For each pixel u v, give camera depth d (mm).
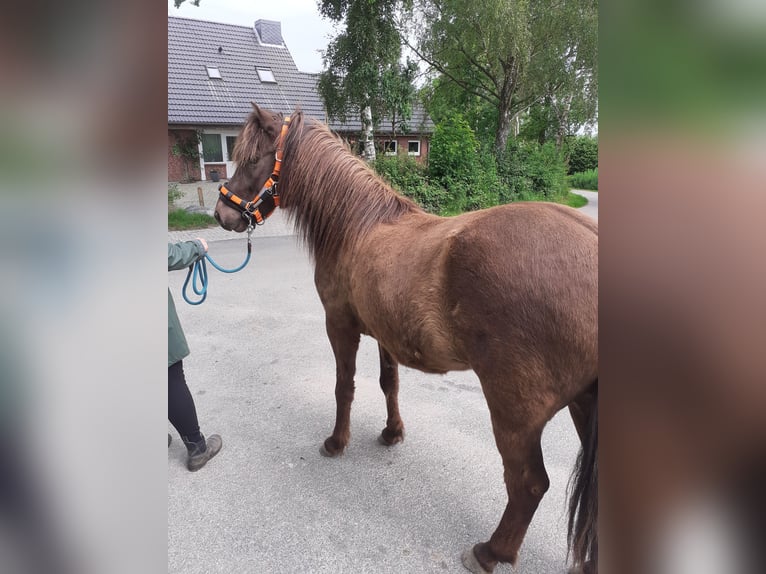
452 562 1749
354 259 1931
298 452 2416
